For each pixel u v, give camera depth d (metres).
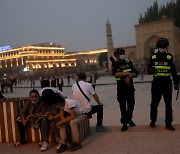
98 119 6.86
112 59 6.80
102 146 5.54
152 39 61.06
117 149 5.26
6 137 6.34
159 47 6.37
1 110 6.30
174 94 15.34
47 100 5.66
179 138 5.65
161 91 6.44
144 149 5.12
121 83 6.67
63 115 5.70
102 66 104.75
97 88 27.75
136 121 8.27
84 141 6.01
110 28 69.44
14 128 6.24
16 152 5.61
